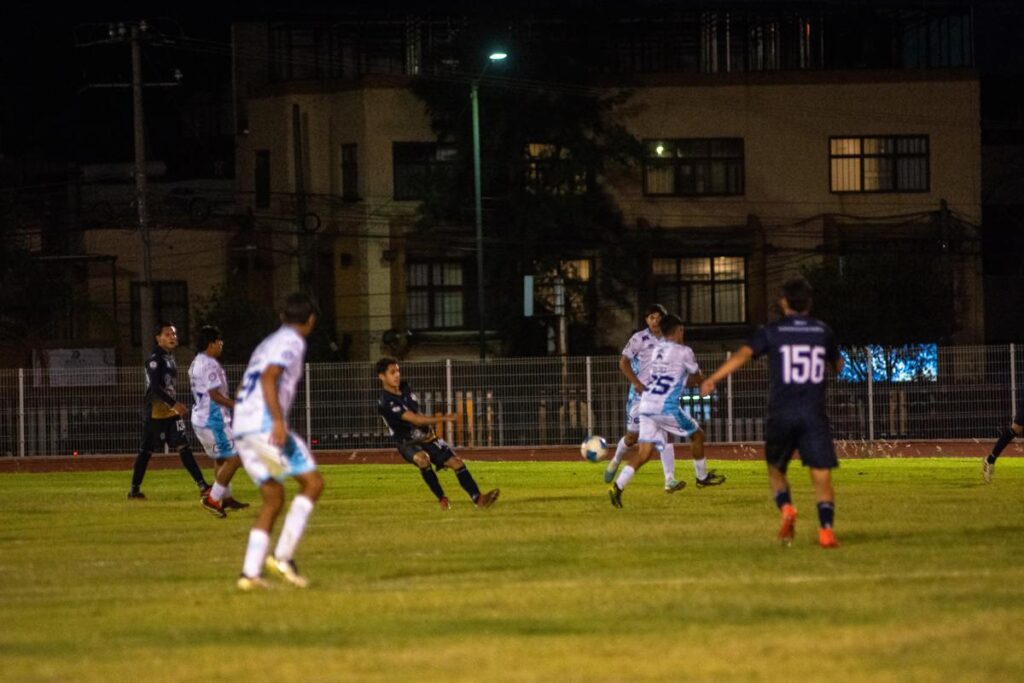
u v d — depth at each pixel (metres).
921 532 44.19
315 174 174.25
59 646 27.59
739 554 39.06
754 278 171.00
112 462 111.62
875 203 173.12
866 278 155.50
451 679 24.03
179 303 176.00
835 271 159.75
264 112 176.88
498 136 162.38
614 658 25.48
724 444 115.19
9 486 78.31
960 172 173.50
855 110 173.12
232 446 55.03
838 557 38.03
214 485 55.59
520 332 165.50
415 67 175.75
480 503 56.03
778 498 41.06
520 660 25.44
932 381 115.75
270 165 176.25
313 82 174.00
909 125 173.50
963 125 173.50
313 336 163.12
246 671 24.88
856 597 31.30
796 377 40.00
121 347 163.00
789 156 172.88
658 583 33.91
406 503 60.03
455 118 164.38
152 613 31.12
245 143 180.00
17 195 168.25
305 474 34.84
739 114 172.50
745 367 115.75
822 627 27.95
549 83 164.88
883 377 117.56
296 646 27.03
